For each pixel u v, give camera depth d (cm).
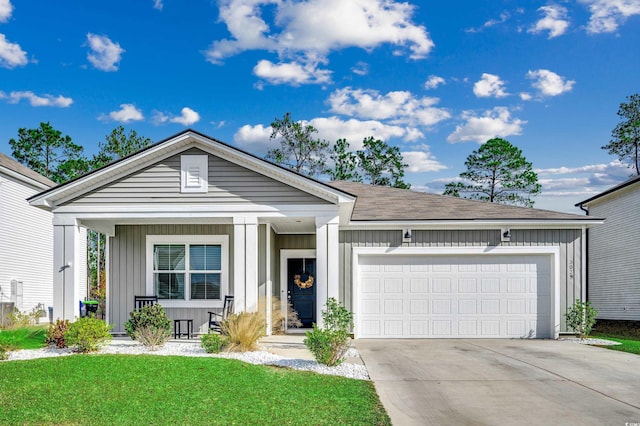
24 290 2400
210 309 1677
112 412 750
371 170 4253
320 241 1414
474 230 1702
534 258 1703
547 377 1056
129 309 1680
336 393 887
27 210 2444
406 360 1241
